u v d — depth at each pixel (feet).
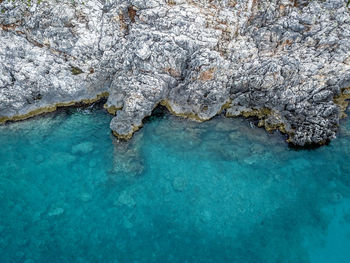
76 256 68.44
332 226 73.41
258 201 77.20
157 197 77.87
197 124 90.74
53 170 81.82
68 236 71.51
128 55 89.92
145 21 90.63
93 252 69.21
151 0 89.81
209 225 73.72
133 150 84.84
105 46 91.91
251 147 85.71
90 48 91.45
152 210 75.97
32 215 74.43
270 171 81.92
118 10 91.56
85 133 88.58
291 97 86.07
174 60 87.04
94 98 94.38
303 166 82.53
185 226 73.61
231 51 89.20
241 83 89.25
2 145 85.81
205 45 87.10
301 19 88.94
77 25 90.27
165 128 89.97
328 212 75.25
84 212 75.25
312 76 87.15
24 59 89.56
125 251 69.56
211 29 88.63
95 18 91.56
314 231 72.54
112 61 91.97
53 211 75.15
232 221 74.28
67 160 83.56
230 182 80.28
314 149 84.28
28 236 71.10
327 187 79.15
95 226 73.26
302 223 73.77
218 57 86.33
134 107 87.25
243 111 91.45
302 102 85.97
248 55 89.30
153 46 87.15
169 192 78.74
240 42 89.92
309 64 87.20
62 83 90.43
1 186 78.54
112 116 91.91
